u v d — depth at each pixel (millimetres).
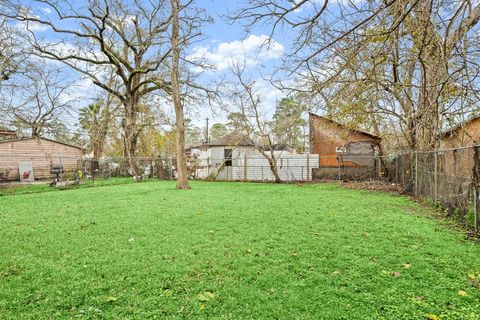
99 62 21250
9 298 2785
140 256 3951
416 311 2516
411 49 6109
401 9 3547
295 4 3764
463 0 4395
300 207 8086
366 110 10109
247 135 20516
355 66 4336
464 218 5980
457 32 5750
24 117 19422
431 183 8695
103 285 3051
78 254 4051
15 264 3670
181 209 7738
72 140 32094
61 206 8477
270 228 5535
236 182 19406
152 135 28359
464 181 6000
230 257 3873
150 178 22141
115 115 23609
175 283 3096
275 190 13312
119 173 22234
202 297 2770
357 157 19109
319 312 2512
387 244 4484
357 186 15164
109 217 6691
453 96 7211
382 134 14805
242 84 19812
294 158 20062
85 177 19766
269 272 3365
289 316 2461
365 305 2625
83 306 2648
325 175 19188
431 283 3072
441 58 6262
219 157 24016
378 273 3338
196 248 4293
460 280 3148
